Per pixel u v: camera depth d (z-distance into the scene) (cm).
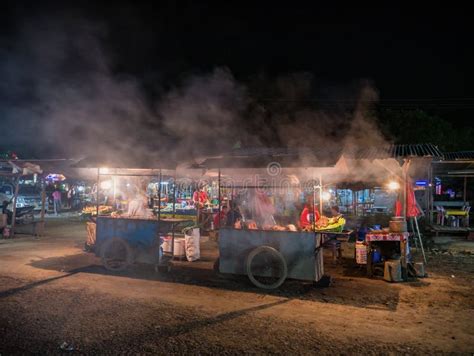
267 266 709
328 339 479
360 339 480
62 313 564
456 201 1911
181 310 582
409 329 516
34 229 1402
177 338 477
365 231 952
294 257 700
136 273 820
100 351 440
